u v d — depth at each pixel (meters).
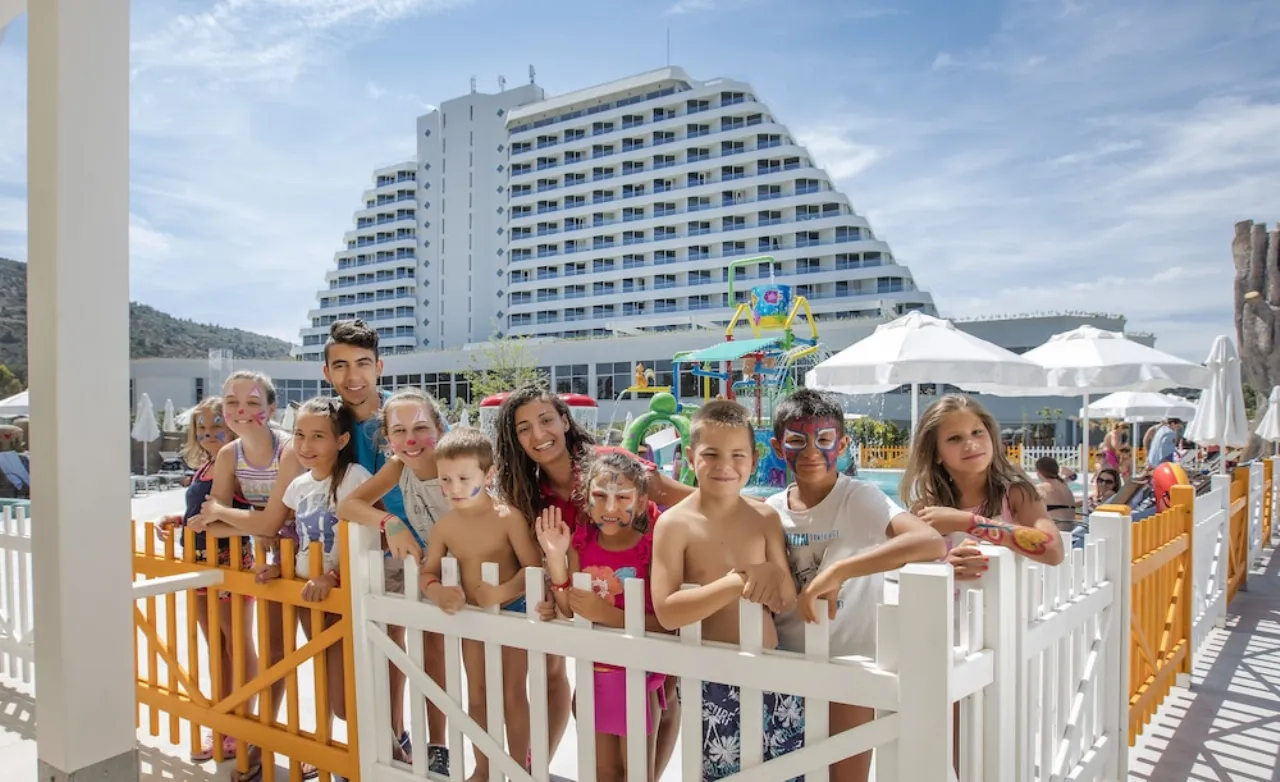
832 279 60.44
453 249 80.56
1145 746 3.82
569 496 2.90
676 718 3.02
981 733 2.11
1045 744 2.58
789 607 2.05
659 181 69.69
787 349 16.56
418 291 83.06
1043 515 2.94
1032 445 35.19
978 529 2.51
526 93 79.44
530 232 75.50
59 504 2.39
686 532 2.29
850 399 32.25
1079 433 39.00
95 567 2.48
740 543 2.30
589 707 2.32
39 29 2.41
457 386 61.97
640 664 2.17
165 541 3.80
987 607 2.12
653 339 52.03
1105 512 3.39
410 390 3.14
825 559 2.49
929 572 1.73
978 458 2.98
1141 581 3.94
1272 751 3.76
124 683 2.56
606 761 2.77
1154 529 4.21
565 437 2.92
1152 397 16.91
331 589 2.99
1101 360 8.59
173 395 59.00
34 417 2.46
